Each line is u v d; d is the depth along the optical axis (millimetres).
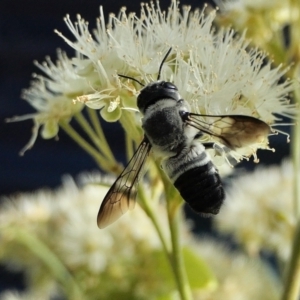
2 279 275
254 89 130
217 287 161
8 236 159
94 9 271
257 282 167
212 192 126
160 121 126
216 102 128
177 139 126
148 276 154
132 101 130
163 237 133
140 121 131
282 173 172
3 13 289
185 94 129
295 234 136
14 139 295
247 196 167
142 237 155
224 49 131
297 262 135
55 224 159
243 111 129
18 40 291
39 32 290
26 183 291
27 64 292
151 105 126
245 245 167
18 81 294
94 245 154
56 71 138
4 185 292
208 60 131
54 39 288
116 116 129
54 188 290
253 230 163
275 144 236
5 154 293
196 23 133
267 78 132
